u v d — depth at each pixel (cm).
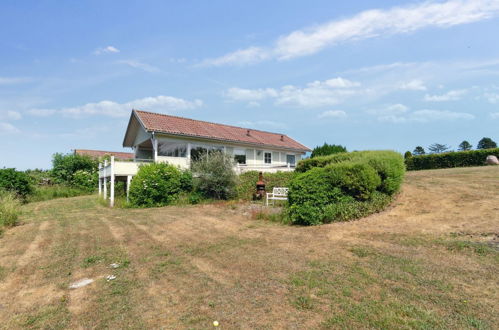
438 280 414
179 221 1030
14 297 437
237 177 1681
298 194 881
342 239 654
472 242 554
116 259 606
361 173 873
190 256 604
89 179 2655
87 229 945
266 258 556
